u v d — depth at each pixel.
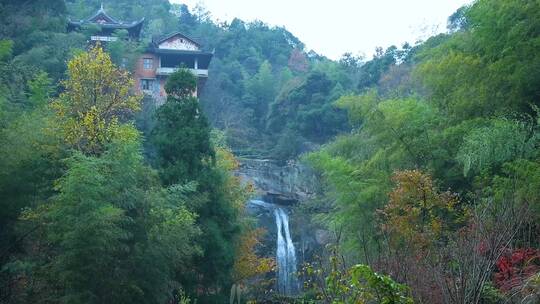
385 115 17.77
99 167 15.02
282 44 79.75
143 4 70.56
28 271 14.47
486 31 14.61
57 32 38.91
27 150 15.50
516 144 12.47
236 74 64.81
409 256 7.68
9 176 14.98
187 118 22.84
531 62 12.83
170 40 49.34
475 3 15.56
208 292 22.17
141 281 15.37
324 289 7.22
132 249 15.30
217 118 56.59
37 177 15.88
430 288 6.71
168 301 19.67
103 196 14.48
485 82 14.36
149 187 17.52
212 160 23.08
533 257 8.18
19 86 24.19
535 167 10.95
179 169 21.36
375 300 6.37
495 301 7.53
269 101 61.41
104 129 19.02
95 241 13.33
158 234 15.91
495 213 7.75
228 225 22.95
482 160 12.70
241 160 46.38
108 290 14.56
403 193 12.87
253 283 27.39
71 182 13.43
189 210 20.05
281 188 43.59
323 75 54.78
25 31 36.56
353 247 15.19
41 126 16.97
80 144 18.98
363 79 57.03
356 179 17.81
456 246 7.23
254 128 56.88
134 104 21.95
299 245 36.41
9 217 15.49
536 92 13.21
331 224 18.34
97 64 20.83
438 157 15.76
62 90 32.75
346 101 20.45
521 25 13.07
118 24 47.78
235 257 23.94
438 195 13.11
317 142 50.28
